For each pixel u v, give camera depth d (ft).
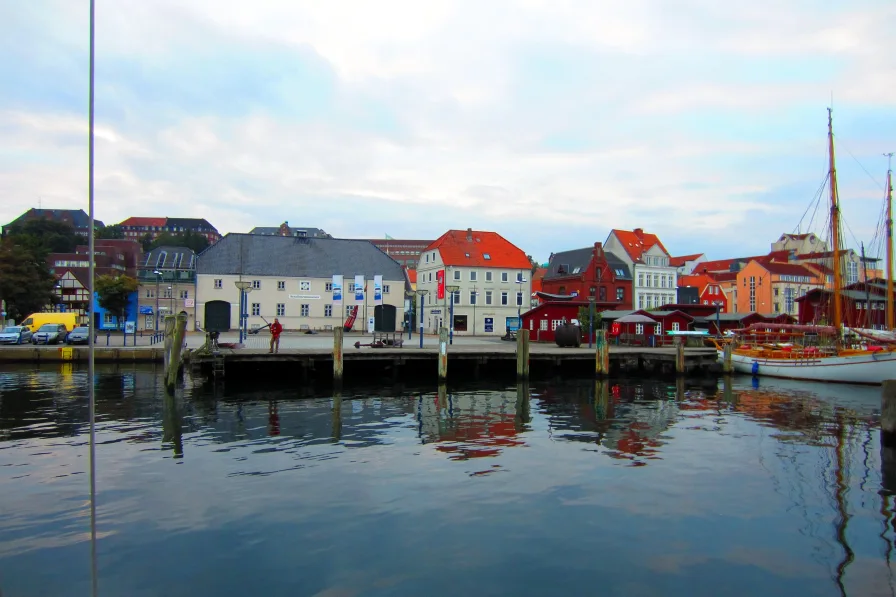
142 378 101.19
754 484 42.42
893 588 27.12
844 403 83.56
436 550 30.27
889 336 114.62
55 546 30.45
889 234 146.72
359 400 79.46
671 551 30.66
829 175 130.82
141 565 28.37
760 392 95.71
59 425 60.34
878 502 38.78
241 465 45.60
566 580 27.27
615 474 44.37
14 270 210.38
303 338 183.73
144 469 44.27
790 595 26.37
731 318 207.10
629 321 150.41
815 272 314.55
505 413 71.15
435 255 266.57
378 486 40.57
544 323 196.95
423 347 127.03
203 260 249.96
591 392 93.15
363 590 26.12
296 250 265.95
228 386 91.76
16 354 127.03
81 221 570.05
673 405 80.18
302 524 33.55
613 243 292.20
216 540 31.30
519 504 37.24
